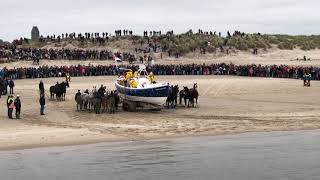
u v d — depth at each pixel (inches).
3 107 1983.3
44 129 1512.1
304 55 4776.1
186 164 1114.7
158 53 4557.1
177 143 1342.3
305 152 1221.1
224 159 1152.2
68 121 1669.5
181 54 4574.3
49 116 1775.3
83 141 1364.4
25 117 1749.5
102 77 3410.4
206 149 1263.5
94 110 1905.8
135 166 1100.5
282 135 1444.4
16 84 2979.8
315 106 2007.9
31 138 1387.8
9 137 1400.1
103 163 1124.5
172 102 2033.7
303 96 2361.0
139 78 2015.3
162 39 4729.3
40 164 1117.7
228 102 2178.9
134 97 1907.0
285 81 2999.5
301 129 1536.7
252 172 1051.3
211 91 2618.1
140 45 4692.4
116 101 1913.1
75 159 1162.6
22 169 1076.5
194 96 2032.5
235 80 3073.3
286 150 1243.2
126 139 1396.4
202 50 4621.1
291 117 1745.8
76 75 3513.8
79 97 1924.2
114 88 2723.9
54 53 4146.2
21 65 3895.2
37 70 3408.0
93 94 1894.7
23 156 1195.3
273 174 1037.2
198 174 1037.2
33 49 4404.5
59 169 1077.8
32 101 2199.8
